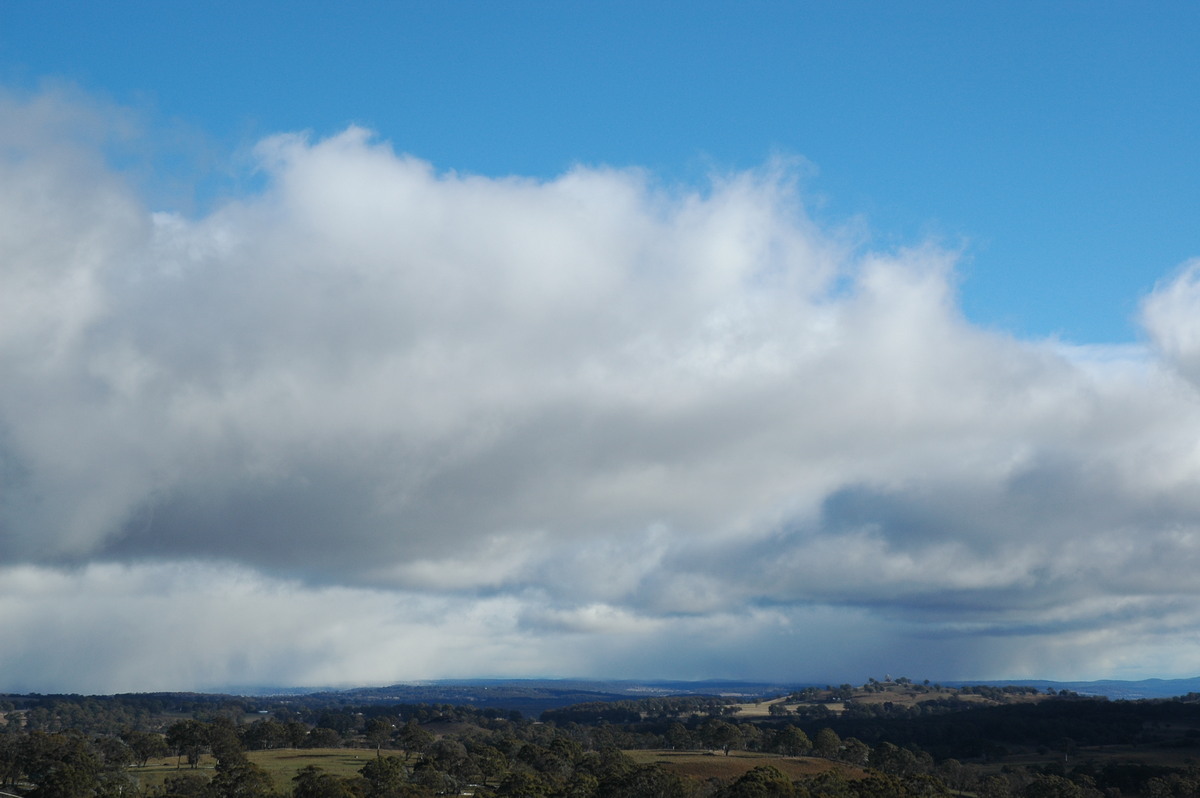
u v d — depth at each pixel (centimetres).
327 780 15200
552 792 16550
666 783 16038
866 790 16125
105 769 17425
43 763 17400
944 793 17862
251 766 16275
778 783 15388
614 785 16050
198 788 16300
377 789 16788
